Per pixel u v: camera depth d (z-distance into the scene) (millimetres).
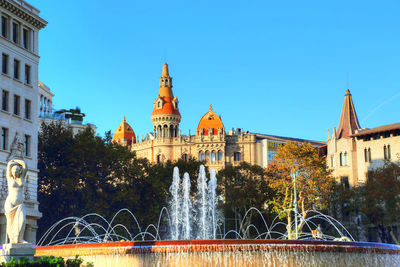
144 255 33531
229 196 105375
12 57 72188
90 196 81438
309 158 94188
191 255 33094
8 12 71875
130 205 85938
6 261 30547
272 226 100938
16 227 31344
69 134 90375
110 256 34312
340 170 118812
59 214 82438
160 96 167125
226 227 103500
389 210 88938
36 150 75375
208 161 155750
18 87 72938
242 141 156250
